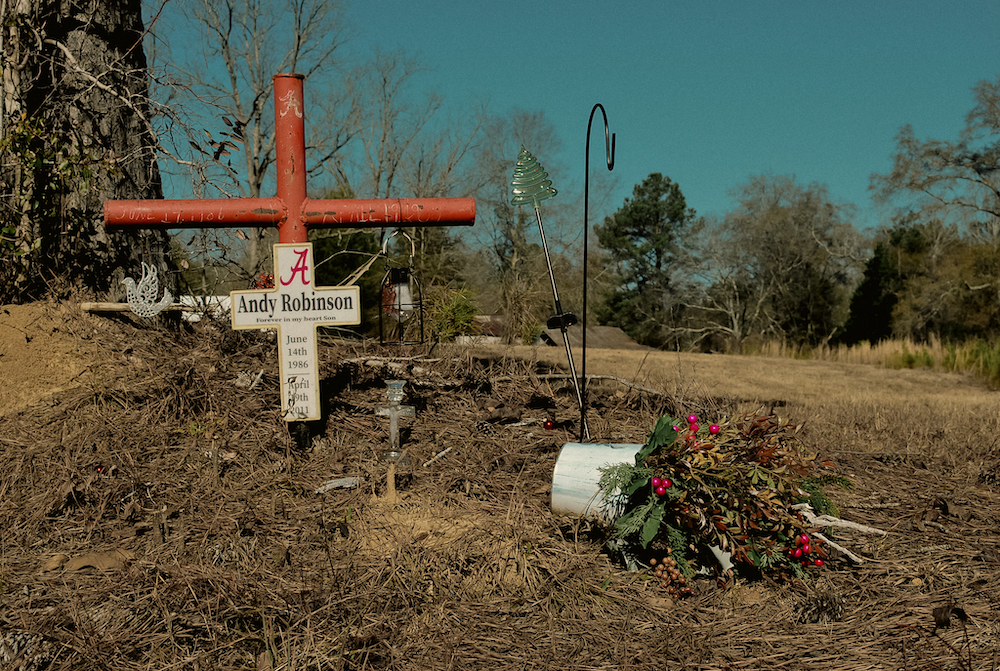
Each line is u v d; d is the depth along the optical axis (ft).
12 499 14.67
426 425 19.89
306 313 17.33
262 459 17.01
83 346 19.43
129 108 23.12
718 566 13.37
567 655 10.80
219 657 10.29
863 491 17.87
